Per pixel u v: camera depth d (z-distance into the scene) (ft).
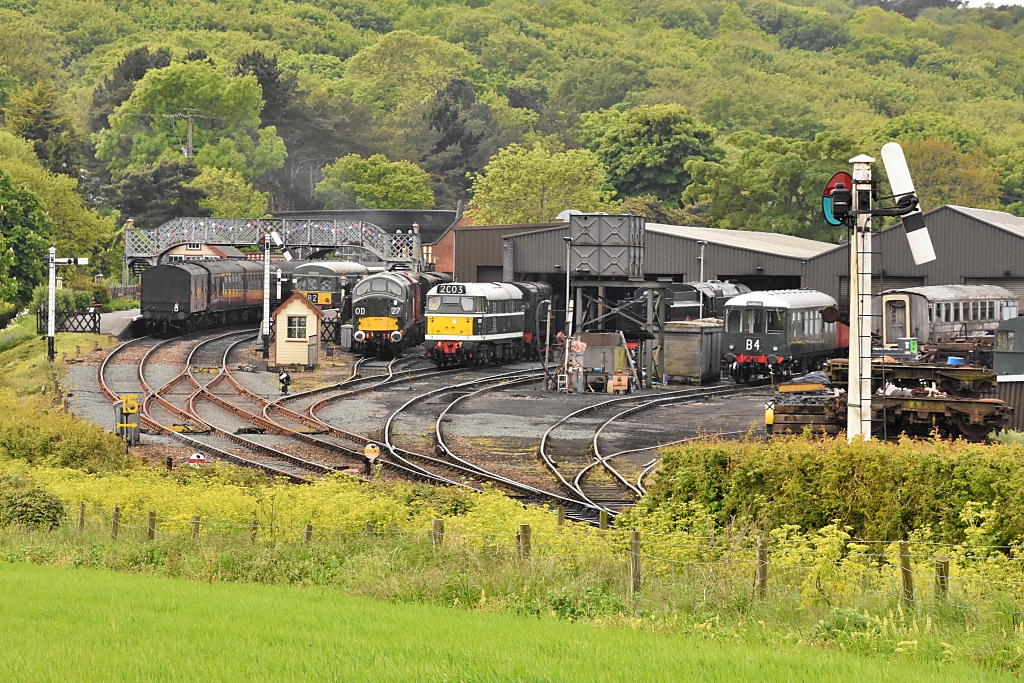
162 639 170.71
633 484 391.86
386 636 172.86
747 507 251.39
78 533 299.79
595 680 144.56
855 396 312.50
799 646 173.06
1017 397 444.55
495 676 146.82
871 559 225.97
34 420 422.41
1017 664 159.43
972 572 199.31
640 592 209.97
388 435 497.46
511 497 372.58
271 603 204.95
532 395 651.66
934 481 230.07
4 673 149.07
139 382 645.10
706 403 629.51
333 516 283.59
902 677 148.36
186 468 388.98
